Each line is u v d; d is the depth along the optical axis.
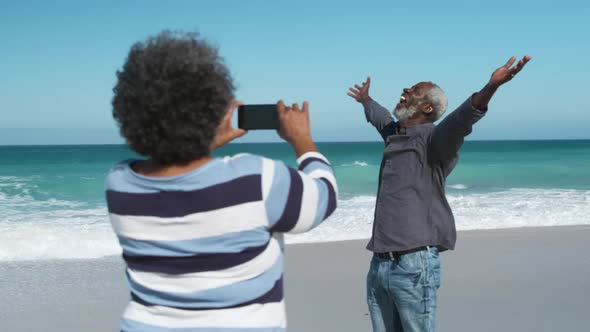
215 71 1.52
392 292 3.04
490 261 8.49
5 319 5.85
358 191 21.16
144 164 1.65
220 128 1.62
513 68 2.45
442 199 3.04
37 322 5.77
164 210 1.50
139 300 1.56
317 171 1.66
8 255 9.20
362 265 8.29
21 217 13.51
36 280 7.57
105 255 9.30
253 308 1.52
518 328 5.39
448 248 3.05
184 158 1.54
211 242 1.49
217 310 1.50
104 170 31.75
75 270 8.20
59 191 20.42
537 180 25.81
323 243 10.07
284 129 1.75
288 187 1.51
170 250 1.50
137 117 1.49
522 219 13.05
